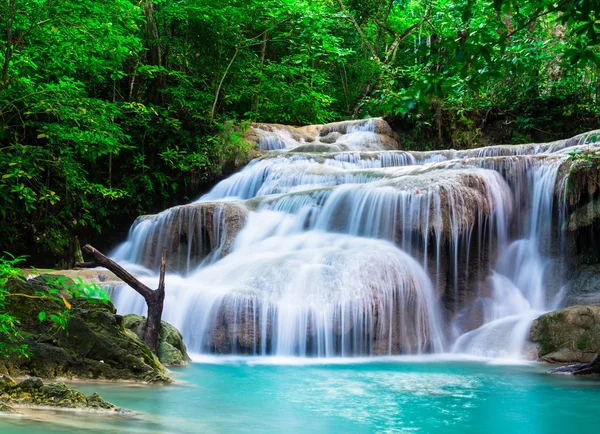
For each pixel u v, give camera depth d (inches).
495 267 511.2
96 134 565.0
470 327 474.0
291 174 642.8
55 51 593.3
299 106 908.6
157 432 189.5
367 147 781.3
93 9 558.6
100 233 729.6
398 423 220.8
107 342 291.9
